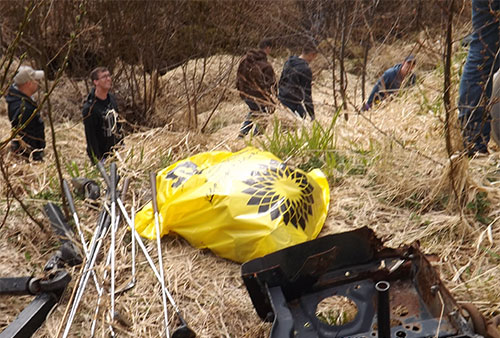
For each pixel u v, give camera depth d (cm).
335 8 667
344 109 525
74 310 258
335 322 261
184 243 325
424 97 482
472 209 337
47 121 841
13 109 550
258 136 505
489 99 365
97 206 366
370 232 256
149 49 884
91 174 418
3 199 380
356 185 378
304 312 247
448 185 349
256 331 260
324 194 359
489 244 314
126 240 327
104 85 539
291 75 600
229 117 797
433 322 222
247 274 245
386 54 679
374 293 249
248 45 844
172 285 293
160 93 902
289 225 298
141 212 338
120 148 486
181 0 877
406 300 245
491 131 385
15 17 923
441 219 334
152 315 276
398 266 254
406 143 414
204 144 478
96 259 308
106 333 261
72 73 949
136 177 401
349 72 849
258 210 301
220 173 322
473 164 377
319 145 425
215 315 273
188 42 904
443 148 396
